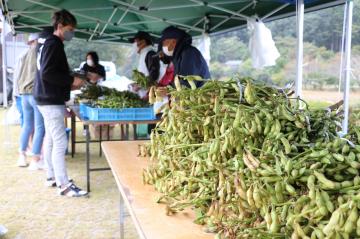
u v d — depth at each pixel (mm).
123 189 1395
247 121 1091
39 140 4156
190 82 1402
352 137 1150
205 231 1028
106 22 5352
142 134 5496
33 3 4195
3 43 8688
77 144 5746
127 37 6883
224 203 1000
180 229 1046
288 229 828
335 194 829
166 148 1384
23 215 2938
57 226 2748
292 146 1035
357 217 719
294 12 4062
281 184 871
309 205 809
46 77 2914
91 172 4215
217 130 1232
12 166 4395
